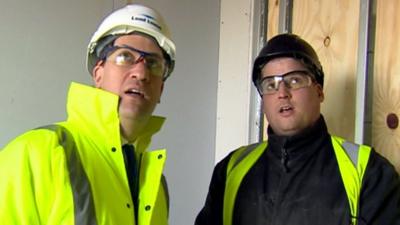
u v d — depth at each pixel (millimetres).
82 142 974
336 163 1312
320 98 1399
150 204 1044
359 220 1210
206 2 2436
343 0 1705
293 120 1328
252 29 2238
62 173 885
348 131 1644
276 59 1371
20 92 1943
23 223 853
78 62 2068
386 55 1511
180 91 2346
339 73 1705
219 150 2416
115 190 968
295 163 1342
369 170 1255
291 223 1277
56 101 2020
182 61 2355
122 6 2186
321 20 1825
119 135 1005
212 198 1490
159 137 2281
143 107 1042
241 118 2279
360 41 1587
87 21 2096
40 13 1989
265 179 1389
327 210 1253
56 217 864
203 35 2420
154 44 1070
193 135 2375
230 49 2387
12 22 1929
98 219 904
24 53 1952
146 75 1038
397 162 1454
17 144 900
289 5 2025
